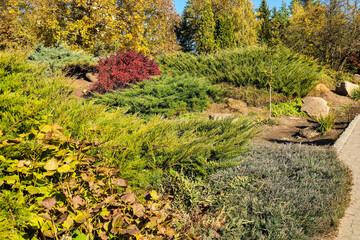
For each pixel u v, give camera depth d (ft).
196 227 8.96
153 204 7.68
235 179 11.38
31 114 7.38
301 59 45.62
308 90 40.88
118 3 75.72
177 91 32.53
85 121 8.98
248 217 9.18
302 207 9.67
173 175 11.25
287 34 77.25
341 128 26.91
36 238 6.07
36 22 67.15
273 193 10.50
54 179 7.13
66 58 50.42
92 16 67.00
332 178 12.50
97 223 7.14
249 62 43.52
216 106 35.68
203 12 85.15
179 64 49.85
